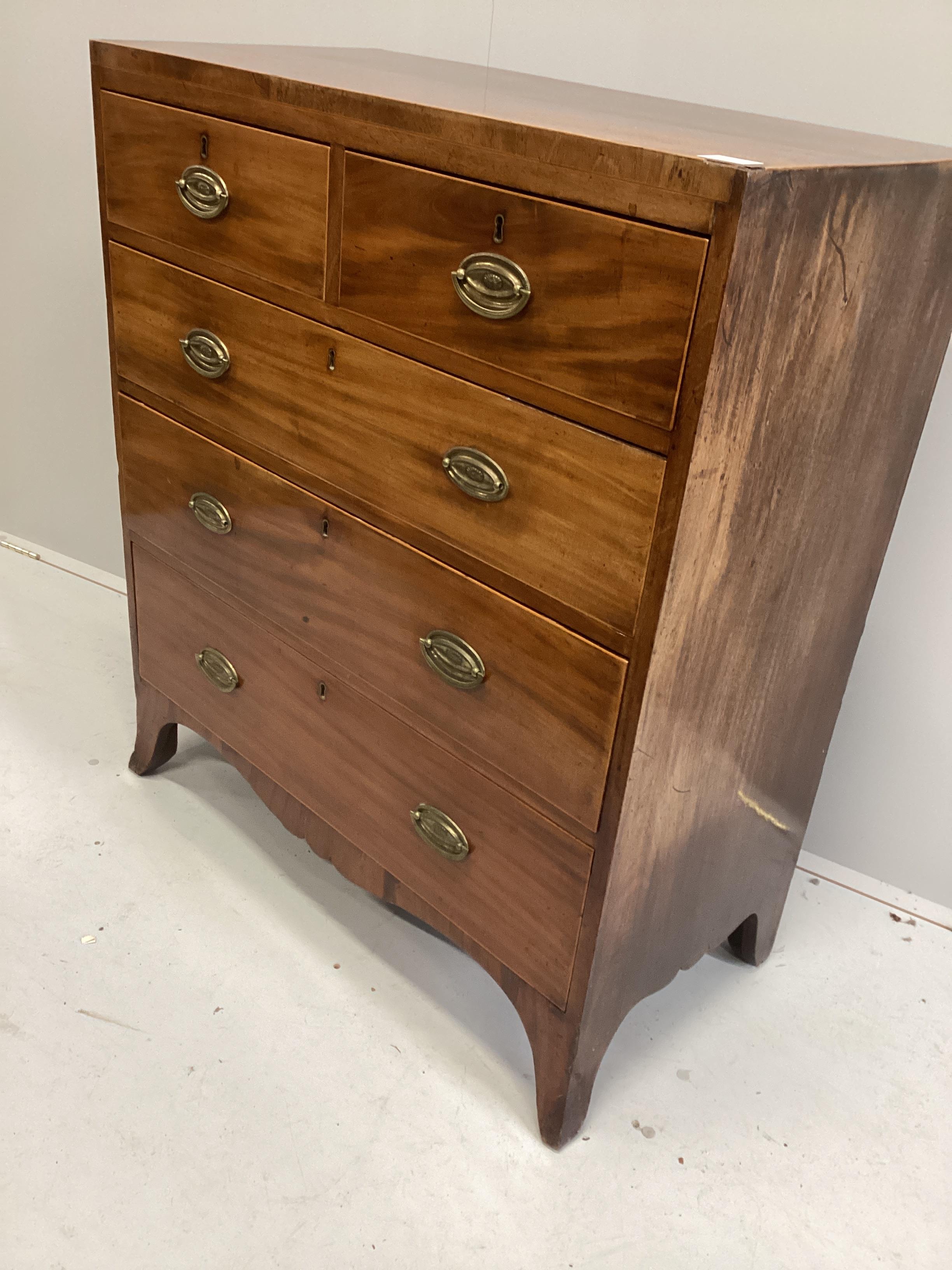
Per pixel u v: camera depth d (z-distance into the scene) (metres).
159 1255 1.11
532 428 0.97
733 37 1.40
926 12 1.28
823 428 1.02
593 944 1.13
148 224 1.31
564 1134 1.27
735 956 1.60
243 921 1.54
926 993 1.56
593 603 0.98
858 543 1.22
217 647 1.52
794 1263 1.18
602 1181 1.25
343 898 1.61
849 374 1.01
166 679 1.66
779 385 0.92
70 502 2.34
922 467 1.47
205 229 1.23
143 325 1.39
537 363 0.94
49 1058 1.30
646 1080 1.38
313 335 1.15
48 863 1.59
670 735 1.05
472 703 1.16
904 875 1.72
